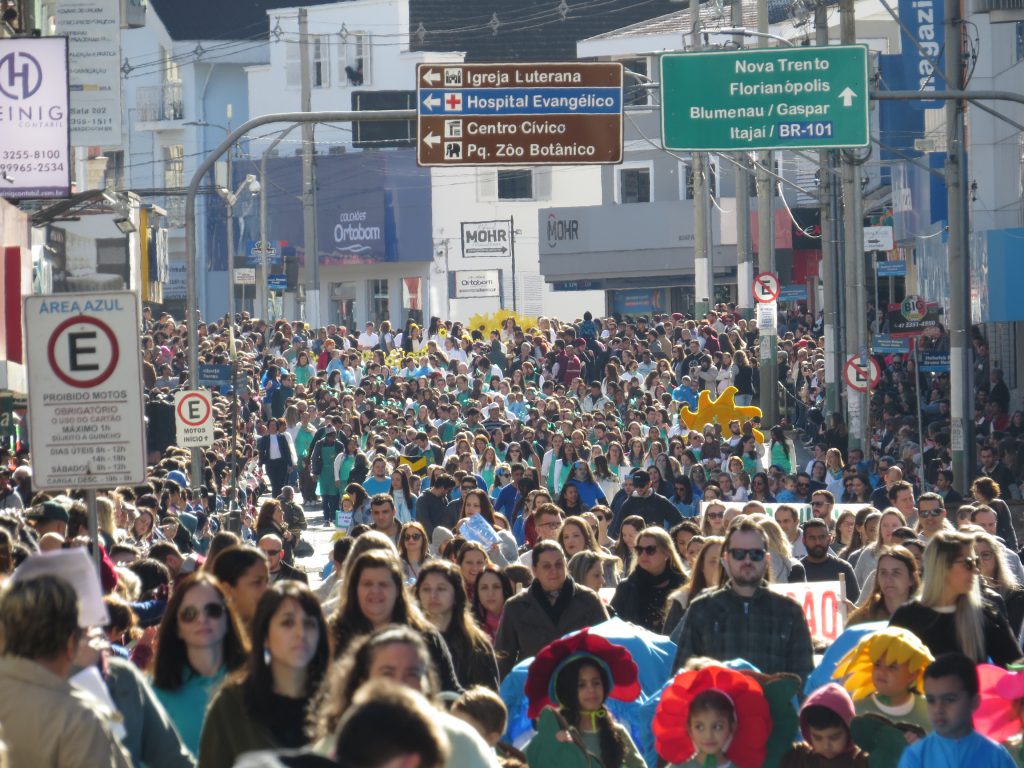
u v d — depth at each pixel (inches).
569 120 3233.3
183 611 1059.9
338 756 588.4
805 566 1942.7
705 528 2193.7
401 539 1865.2
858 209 4672.7
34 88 2940.5
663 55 3297.2
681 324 6338.6
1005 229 4347.9
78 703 858.1
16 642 860.0
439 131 3206.2
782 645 1364.4
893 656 1173.1
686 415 4156.0
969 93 3073.3
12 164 2947.8
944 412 4537.4
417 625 1178.6
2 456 2967.5
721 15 7839.6
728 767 1111.0
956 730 1066.7
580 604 1563.7
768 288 5506.9
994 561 1581.0
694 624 1374.3
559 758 1161.4
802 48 3277.6
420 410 4763.8
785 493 3304.6
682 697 1119.6
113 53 3523.6
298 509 3233.3
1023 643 1558.8
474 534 2186.3
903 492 2400.3
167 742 994.7
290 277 7504.9
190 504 3176.7
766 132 3289.9
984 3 3981.3
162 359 5890.8
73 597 871.1
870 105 3400.6
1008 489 3678.6
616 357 6131.9
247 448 4148.6
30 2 3412.9
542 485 3804.1
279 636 948.6
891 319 3890.3
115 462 1453.0
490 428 4471.0
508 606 1571.1
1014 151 4685.0
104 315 1449.3
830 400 5172.2
